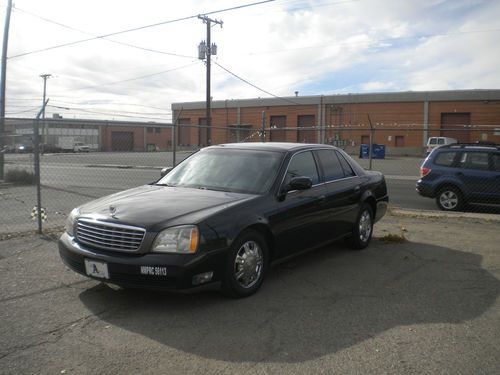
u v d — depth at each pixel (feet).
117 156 73.10
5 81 63.77
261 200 17.21
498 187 36.29
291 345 12.75
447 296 16.83
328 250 23.62
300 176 19.52
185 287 14.52
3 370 11.30
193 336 13.26
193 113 212.84
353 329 13.85
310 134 188.03
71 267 15.98
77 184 56.03
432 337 13.34
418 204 42.04
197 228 14.80
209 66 118.01
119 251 14.84
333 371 11.37
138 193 18.12
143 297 16.25
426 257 22.27
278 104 193.57
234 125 203.41
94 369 11.39
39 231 25.54
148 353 12.24
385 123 175.42
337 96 182.19
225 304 15.71
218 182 18.86
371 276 19.17
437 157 38.96
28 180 53.67
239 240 15.93
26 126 44.29
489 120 162.71
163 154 97.09
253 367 11.53
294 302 16.02
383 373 11.30
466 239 26.18
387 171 87.61
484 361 11.93
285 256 18.43
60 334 13.34
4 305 15.47
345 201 22.03
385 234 27.43
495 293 17.20
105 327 13.84
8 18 63.10
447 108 167.22
